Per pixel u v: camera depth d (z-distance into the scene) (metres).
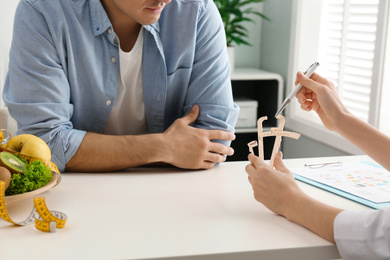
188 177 1.26
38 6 1.28
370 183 1.18
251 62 3.40
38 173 1.04
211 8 1.42
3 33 2.36
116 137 1.30
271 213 1.02
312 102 1.19
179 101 1.47
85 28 1.32
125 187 1.17
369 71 2.43
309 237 0.91
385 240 0.83
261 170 1.03
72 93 1.37
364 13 2.41
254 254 0.86
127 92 1.44
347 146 2.48
